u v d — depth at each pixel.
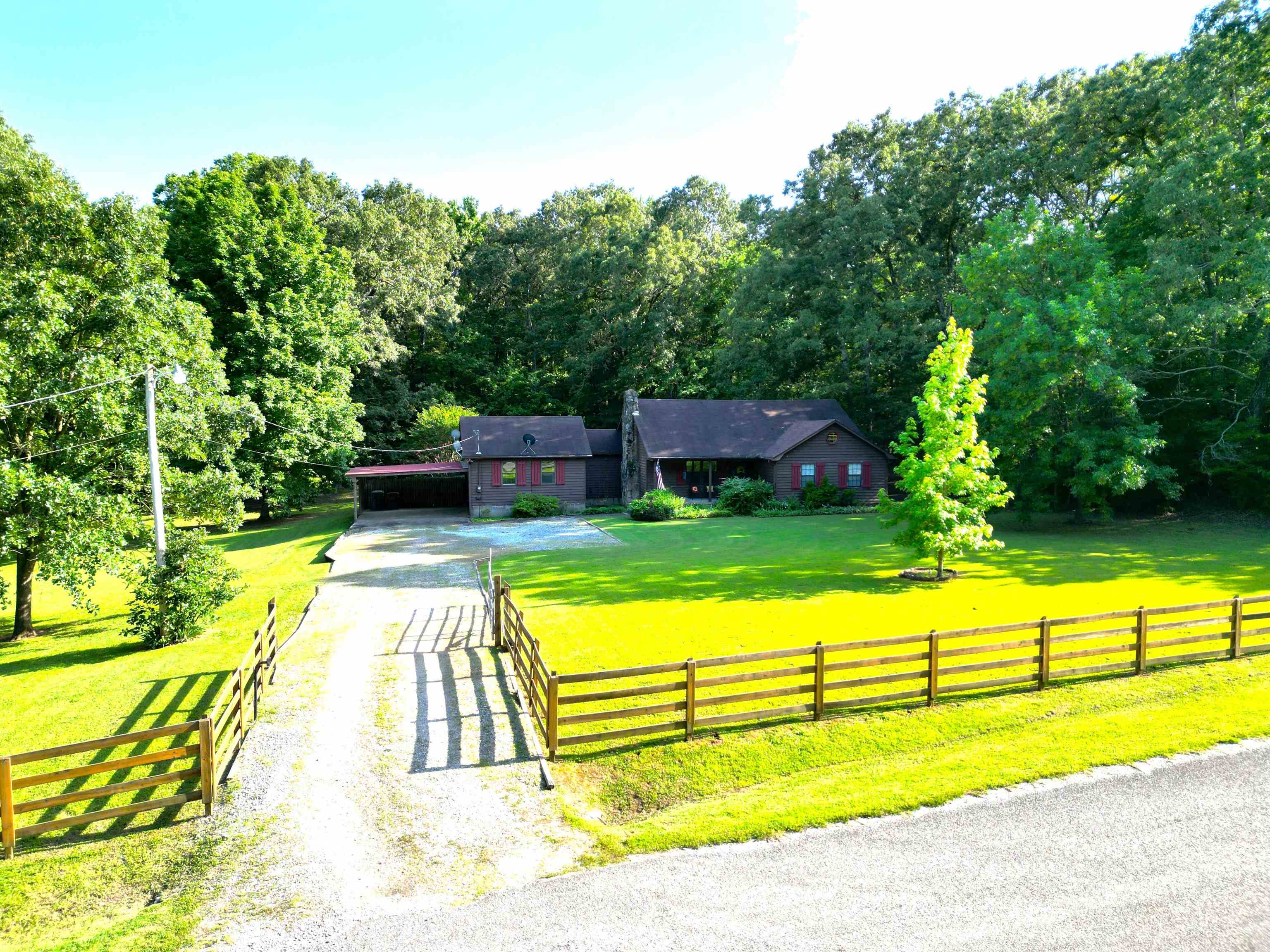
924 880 7.03
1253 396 30.17
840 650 10.97
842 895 6.83
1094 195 39.03
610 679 12.23
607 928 6.42
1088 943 6.02
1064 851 7.46
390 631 16.05
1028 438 30.28
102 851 7.95
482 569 23.27
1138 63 35.44
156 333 20.22
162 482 20.88
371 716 11.33
